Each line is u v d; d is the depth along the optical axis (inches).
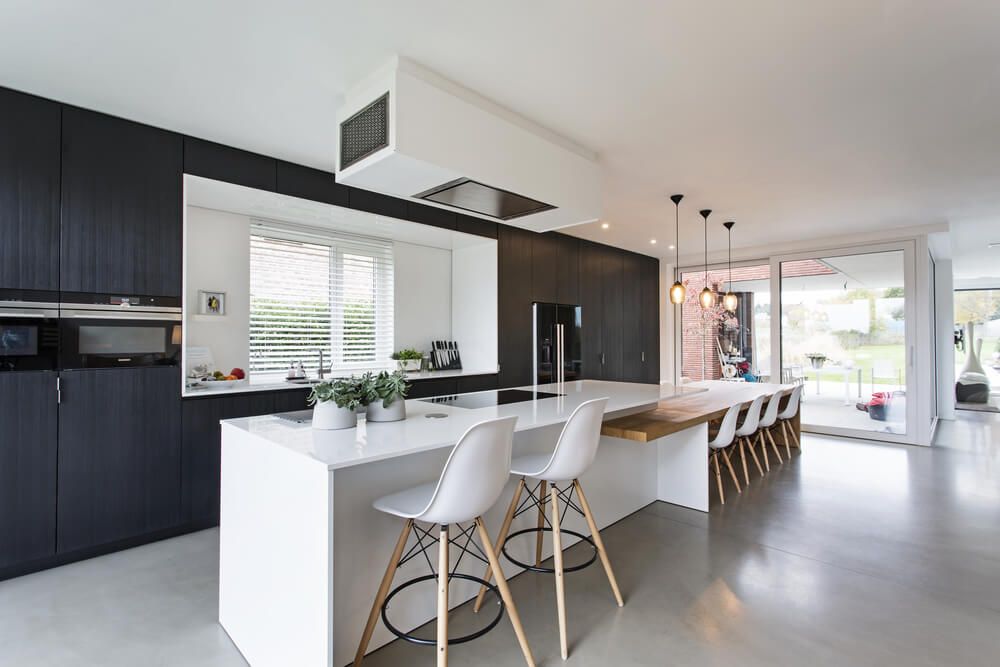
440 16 75.7
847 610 85.8
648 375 289.6
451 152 93.8
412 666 70.2
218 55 86.5
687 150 129.2
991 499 146.3
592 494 119.6
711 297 197.8
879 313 227.3
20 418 98.0
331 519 57.7
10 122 97.3
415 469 79.5
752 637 77.9
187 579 97.1
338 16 75.7
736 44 83.1
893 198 172.6
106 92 99.3
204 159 121.3
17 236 97.6
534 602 88.0
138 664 71.7
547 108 106.0
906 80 94.5
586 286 240.8
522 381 203.9
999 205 181.8
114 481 109.0
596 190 128.9
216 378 134.3
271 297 156.3
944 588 93.4
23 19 75.9
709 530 122.4
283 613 65.2
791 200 174.7
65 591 92.3
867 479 167.8
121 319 109.7
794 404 199.6
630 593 91.4
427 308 200.4
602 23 77.5
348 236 175.5
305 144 124.2
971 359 373.7
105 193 107.8
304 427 79.1
